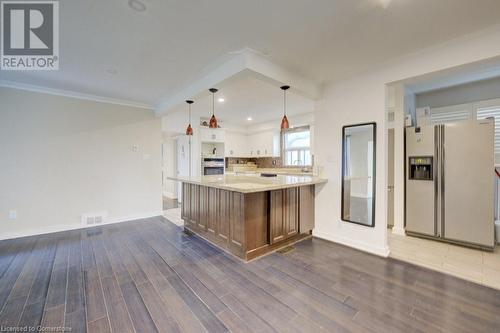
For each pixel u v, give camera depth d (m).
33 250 2.88
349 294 1.94
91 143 3.97
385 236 2.76
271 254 2.80
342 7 1.71
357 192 3.01
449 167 3.08
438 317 1.65
